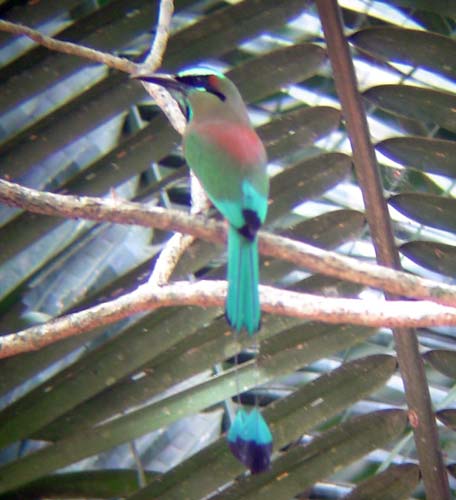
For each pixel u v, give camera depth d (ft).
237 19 36.55
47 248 38.40
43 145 36.24
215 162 31.76
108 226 39.81
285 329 34.30
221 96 34.81
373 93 35.24
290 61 35.96
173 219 29.30
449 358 34.09
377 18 41.29
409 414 34.40
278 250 29.37
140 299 29.89
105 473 37.17
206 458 33.63
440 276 40.96
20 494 36.73
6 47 42.16
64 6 38.37
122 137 41.55
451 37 39.14
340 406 34.09
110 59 35.81
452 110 35.01
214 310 33.78
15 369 33.76
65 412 33.50
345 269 28.99
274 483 33.86
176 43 36.78
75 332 29.86
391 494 34.58
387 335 40.83
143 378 34.19
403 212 34.94
